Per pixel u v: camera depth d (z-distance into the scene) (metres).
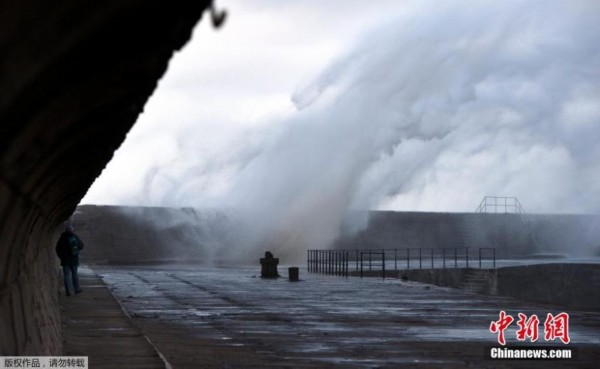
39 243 13.38
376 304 29.36
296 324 22.55
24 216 7.06
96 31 3.52
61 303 25.67
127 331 18.34
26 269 9.22
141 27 3.85
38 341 9.66
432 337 19.86
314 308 27.50
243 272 51.88
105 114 5.91
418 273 50.88
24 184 5.81
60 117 4.64
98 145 7.90
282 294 33.81
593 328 22.61
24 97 3.82
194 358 15.84
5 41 2.98
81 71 4.07
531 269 52.47
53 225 19.69
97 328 18.95
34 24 3.05
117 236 65.00
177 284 39.44
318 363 15.44
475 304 29.70
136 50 4.17
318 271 54.19
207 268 57.38
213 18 3.24
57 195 11.15
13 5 2.87
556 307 28.64
